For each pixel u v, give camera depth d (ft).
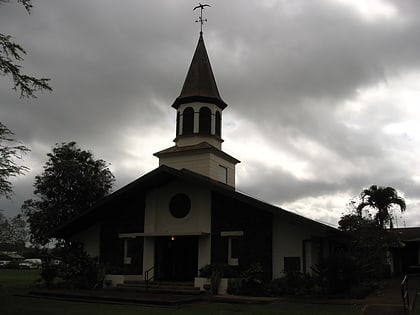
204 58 106.83
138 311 51.52
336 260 65.31
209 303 59.41
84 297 63.82
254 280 67.72
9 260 236.63
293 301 59.98
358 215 90.02
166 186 85.25
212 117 100.94
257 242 74.28
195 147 96.73
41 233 114.01
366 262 80.94
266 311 50.85
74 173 115.03
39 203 116.47
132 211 87.25
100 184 118.93
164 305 56.90
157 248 83.97
